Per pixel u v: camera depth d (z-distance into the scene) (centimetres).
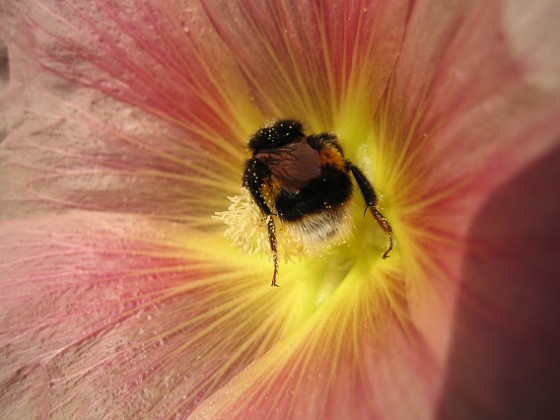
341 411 10
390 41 11
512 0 9
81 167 13
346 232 12
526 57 9
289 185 12
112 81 12
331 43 12
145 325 12
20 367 12
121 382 12
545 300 9
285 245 12
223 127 13
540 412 9
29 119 12
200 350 12
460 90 10
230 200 13
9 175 13
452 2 10
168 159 13
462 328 9
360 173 12
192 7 12
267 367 11
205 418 11
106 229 12
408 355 10
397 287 11
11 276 12
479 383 9
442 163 10
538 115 9
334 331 11
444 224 10
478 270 9
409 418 9
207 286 12
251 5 12
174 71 12
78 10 12
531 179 9
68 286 12
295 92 12
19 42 12
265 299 12
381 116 12
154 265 12
